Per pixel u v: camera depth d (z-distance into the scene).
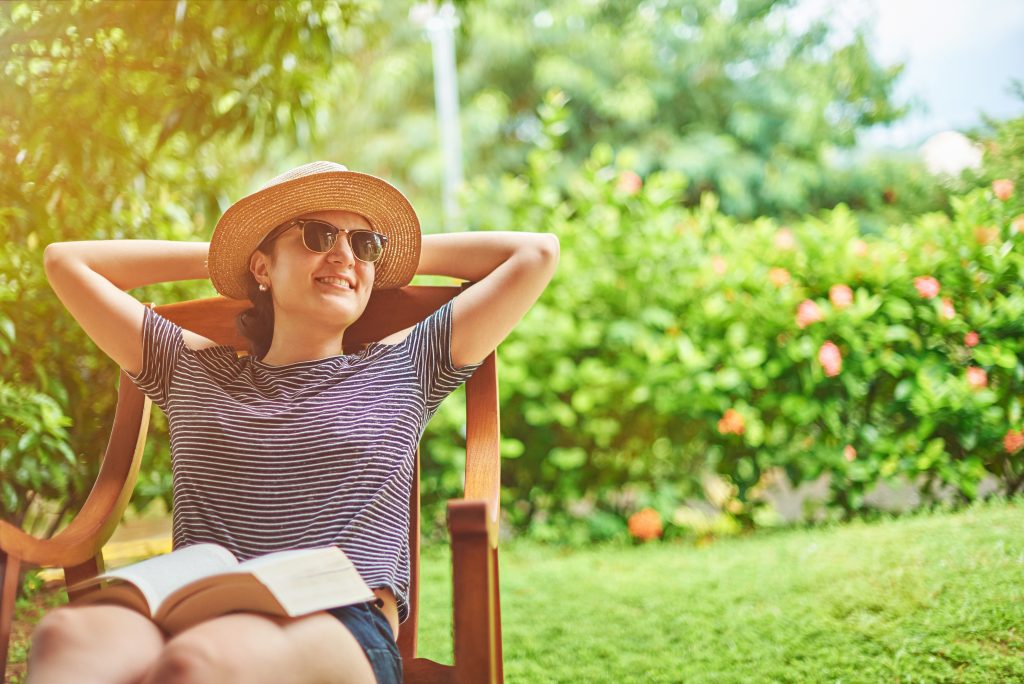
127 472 1.96
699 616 2.92
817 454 4.02
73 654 1.38
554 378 4.54
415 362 1.90
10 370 3.06
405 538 1.78
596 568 3.77
